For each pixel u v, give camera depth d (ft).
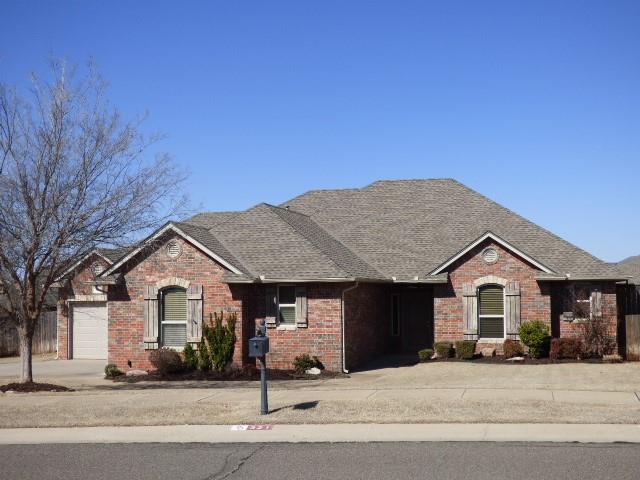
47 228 67.46
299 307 81.71
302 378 76.89
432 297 101.09
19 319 71.41
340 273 80.43
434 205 106.83
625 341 86.02
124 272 84.53
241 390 67.15
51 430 50.42
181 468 38.73
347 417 50.26
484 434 44.32
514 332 87.97
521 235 97.19
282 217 92.79
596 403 53.57
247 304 82.38
